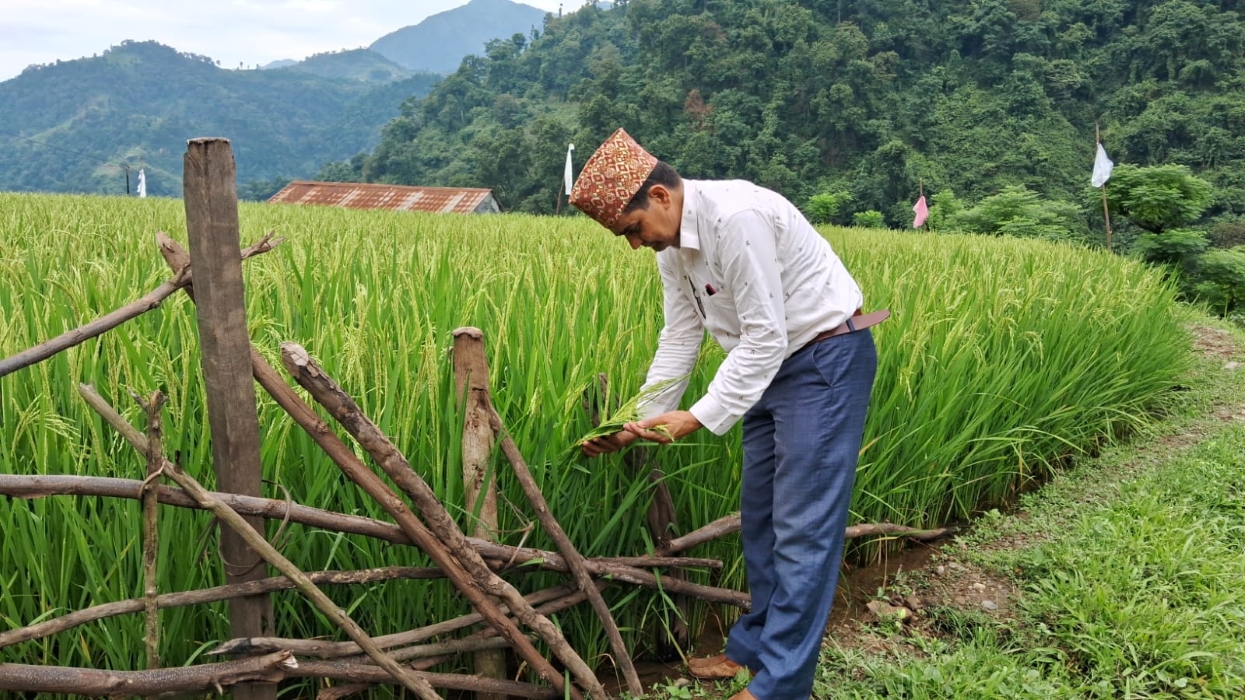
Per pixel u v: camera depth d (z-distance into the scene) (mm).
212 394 1944
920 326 4062
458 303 3617
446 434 2574
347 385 2637
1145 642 3043
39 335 2607
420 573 2322
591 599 2650
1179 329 7020
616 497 2965
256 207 14820
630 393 3043
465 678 2432
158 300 1968
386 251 5582
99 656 2361
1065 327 5281
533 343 3020
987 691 2787
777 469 2578
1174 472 4672
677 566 2979
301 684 2459
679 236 2447
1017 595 3557
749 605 3180
